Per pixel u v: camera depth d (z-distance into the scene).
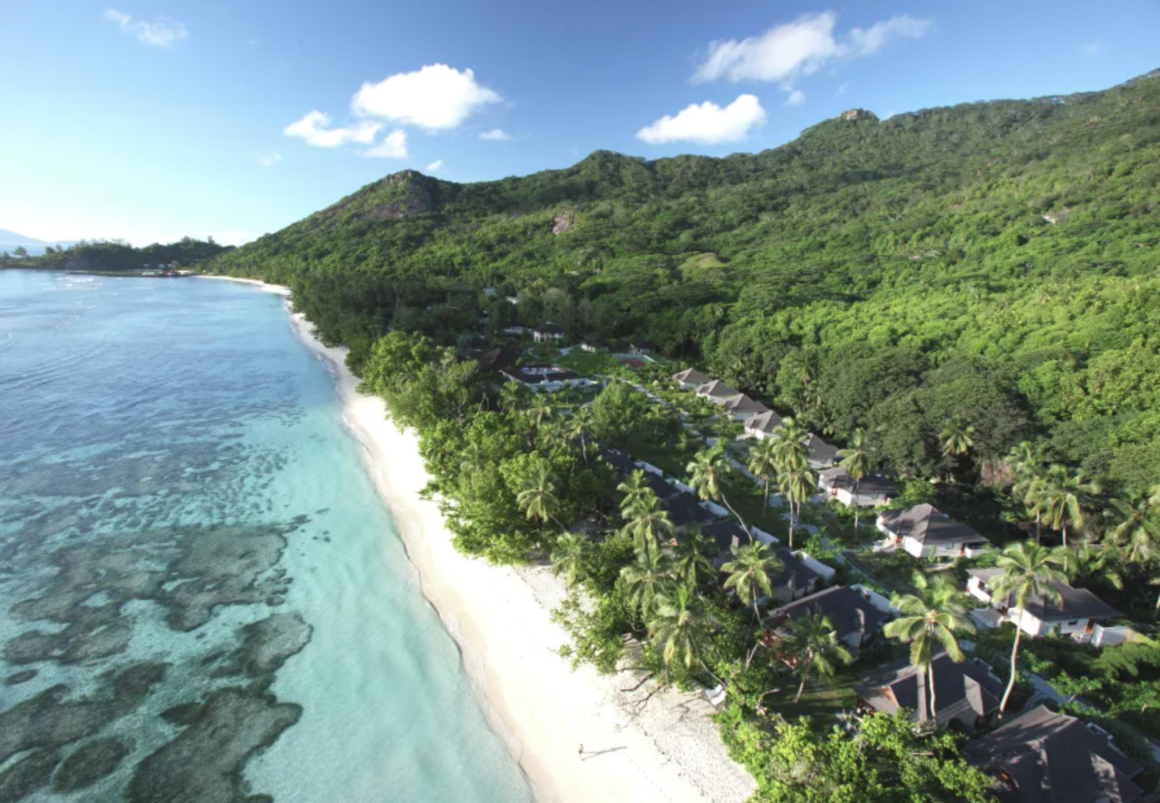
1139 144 162.75
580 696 39.41
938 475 69.88
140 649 42.44
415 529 60.59
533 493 49.28
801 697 38.66
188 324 170.50
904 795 28.27
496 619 46.88
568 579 43.31
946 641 32.41
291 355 136.25
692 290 152.25
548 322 152.75
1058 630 44.78
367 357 112.38
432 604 49.00
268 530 59.59
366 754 35.19
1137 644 41.19
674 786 33.03
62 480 67.88
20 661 40.59
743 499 65.94
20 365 114.69
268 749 35.09
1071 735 32.16
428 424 76.31
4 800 30.94
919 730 33.66
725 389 104.12
